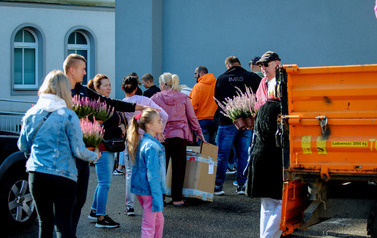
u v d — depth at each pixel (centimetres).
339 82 459
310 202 531
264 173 530
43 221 500
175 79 790
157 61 1327
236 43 1245
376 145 450
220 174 864
